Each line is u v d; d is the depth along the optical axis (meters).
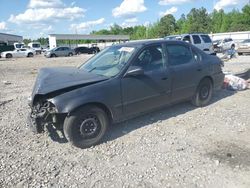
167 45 5.94
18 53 40.59
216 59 6.98
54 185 3.72
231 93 7.99
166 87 5.69
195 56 6.45
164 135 5.14
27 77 14.20
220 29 85.44
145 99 5.37
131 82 5.11
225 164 4.05
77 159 4.39
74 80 4.75
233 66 14.42
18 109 7.25
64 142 5.01
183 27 95.56
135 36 117.62
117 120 5.07
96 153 4.57
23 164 4.28
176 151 4.51
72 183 3.75
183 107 6.70
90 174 3.95
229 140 4.84
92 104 4.70
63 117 4.65
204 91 6.66
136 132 5.32
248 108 6.55
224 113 6.23
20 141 5.13
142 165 4.13
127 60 5.21
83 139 4.70
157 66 5.61
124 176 3.87
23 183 3.77
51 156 4.52
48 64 23.86
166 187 3.58
